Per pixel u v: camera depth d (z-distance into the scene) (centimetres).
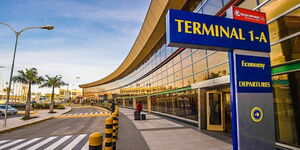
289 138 532
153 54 2431
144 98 2820
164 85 1972
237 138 400
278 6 590
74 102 8925
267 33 471
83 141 823
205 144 666
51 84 2819
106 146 425
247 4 754
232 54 438
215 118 962
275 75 586
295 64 501
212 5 1062
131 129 1014
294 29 530
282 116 560
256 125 412
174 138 772
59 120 1803
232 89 423
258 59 448
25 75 1897
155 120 1468
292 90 527
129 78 4012
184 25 400
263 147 409
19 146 747
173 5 1412
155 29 1823
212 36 416
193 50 1311
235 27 439
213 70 1036
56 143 789
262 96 431
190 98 1277
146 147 635
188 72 1384
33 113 2744
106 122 430
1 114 2403
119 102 4825
